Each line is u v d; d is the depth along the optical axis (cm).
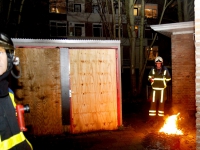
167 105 1072
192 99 836
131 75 1559
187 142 507
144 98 1445
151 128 627
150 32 2809
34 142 522
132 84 1557
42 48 547
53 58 556
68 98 569
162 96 680
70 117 573
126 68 2709
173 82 856
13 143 150
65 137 553
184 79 840
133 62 1548
